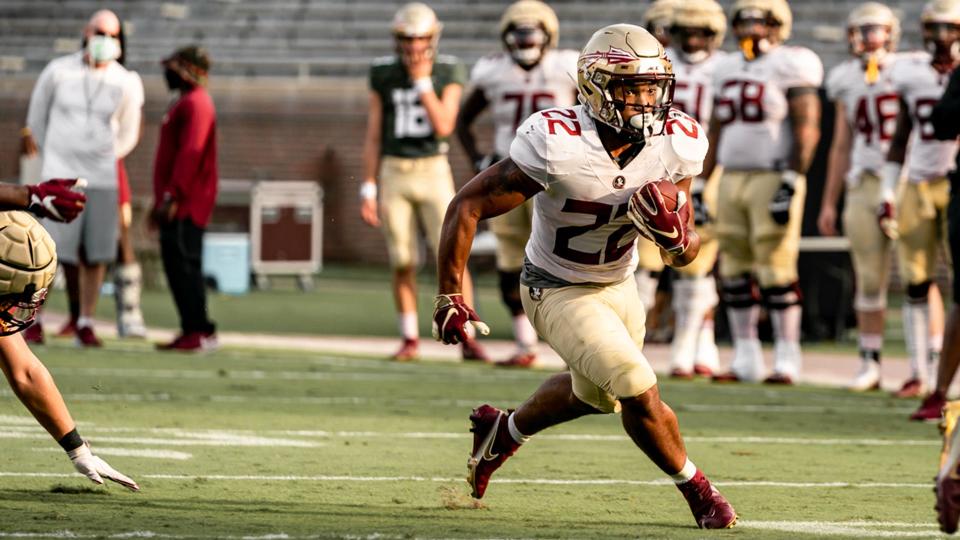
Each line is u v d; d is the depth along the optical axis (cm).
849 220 3141
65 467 1758
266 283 5925
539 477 1833
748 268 3234
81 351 3338
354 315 4828
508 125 3347
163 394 2633
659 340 4103
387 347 3909
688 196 1473
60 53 7806
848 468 1995
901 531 1467
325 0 7712
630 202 1407
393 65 3422
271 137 7062
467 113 3450
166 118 3378
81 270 3481
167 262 3438
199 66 3359
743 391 3073
